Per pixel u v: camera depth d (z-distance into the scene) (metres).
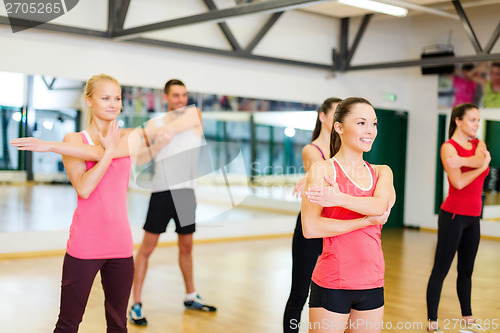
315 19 8.70
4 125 6.70
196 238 7.53
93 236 2.39
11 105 6.45
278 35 8.25
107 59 6.68
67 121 6.61
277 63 8.12
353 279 2.03
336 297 2.03
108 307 2.52
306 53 8.61
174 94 3.90
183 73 7.29
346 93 9.17
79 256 2.37
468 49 8.93
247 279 5.26
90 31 6.38
